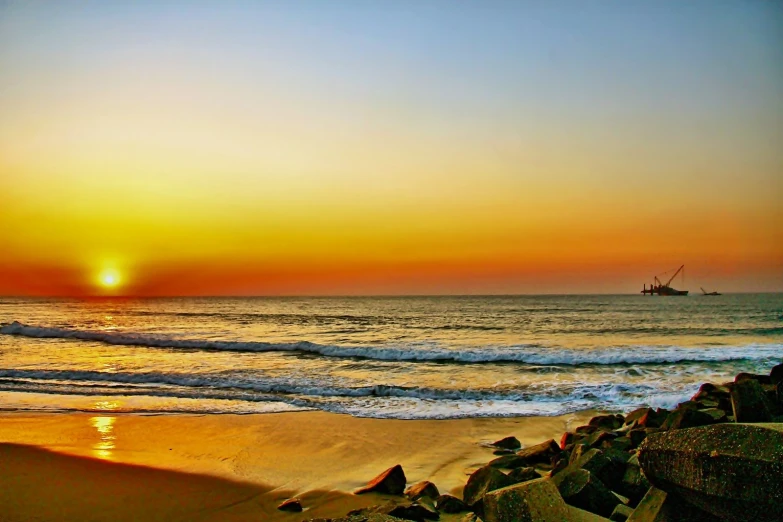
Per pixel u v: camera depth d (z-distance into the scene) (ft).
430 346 82.69
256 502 21.25
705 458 12.93
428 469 25.98
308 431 32.65
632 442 24.97
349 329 124.77
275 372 55.31
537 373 55.47
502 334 108.78
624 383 48.21
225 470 25.26
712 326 129.18
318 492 22.45
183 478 23.94
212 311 238.89
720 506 12.69
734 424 13.34
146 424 34.12
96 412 37.35
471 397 42.47
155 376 50.80
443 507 19.16
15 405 39.55
